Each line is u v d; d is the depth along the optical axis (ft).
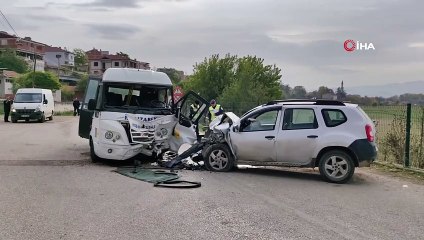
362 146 31.68
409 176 35.40
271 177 33.88
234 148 34.99
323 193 28.17
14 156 41.88
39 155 43.16
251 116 34.88
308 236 18.89
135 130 36.52
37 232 18.60
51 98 113.70
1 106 172.86
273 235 18.90
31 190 26.73
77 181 30.04
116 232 18.83
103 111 37.14
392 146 41.06
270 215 22.21
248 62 115.65
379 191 29.19
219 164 35.70
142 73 39.55
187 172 35.06
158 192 27.07
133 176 32.09
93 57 392.47
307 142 32.76
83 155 43.96
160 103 39.58
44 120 103.65
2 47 353.92
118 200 24.66
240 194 27.09
